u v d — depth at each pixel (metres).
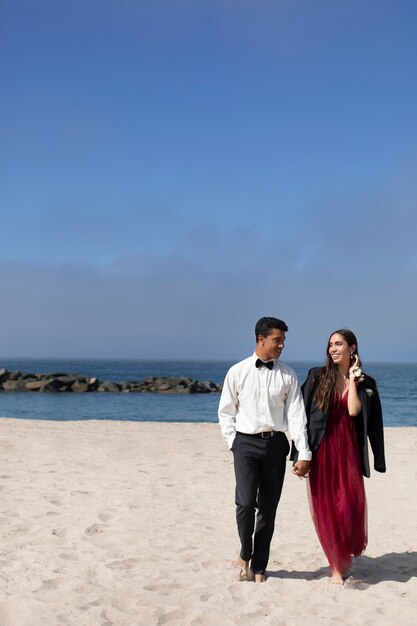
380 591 4.59
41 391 49.25
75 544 5.74
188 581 4.75
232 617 4.08
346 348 4.97
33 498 7.54
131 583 4.66
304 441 4.77
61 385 50.31
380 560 5.42
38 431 14.13
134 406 36.69
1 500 7.38
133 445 12.32
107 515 6.86
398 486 8.94
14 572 4.85
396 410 33.16
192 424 17.03
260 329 4.80
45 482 8.57
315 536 6.26
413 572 5.08
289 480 9.41
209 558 5.41
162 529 6.37
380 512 7.32
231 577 4.89
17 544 5.66
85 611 4.10
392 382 75.75
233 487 8.62
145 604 4.28
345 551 4.80
